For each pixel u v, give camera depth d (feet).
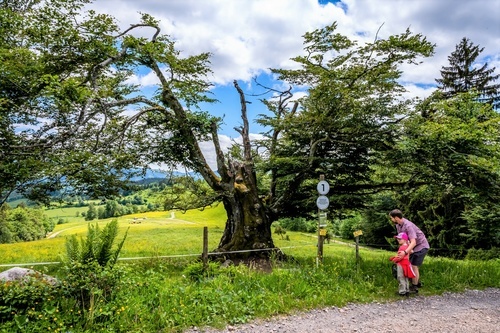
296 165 44.09
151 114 46.52
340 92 38.99
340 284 27.27
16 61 28.14
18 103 28.19
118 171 37.35
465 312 22.45
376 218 102.94
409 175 50.75
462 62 119.96
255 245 42.01
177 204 46.91
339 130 43.45
